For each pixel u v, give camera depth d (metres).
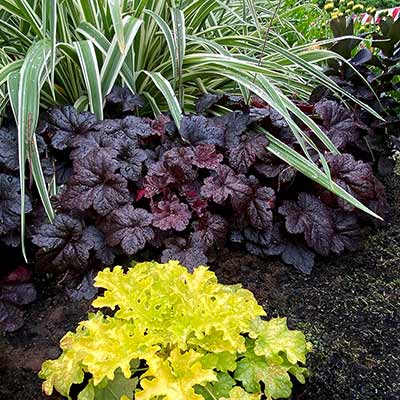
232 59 1.74
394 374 1.26
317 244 1.55
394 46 1.96
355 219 1.63
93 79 1.60
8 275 1.46
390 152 2.02
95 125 1.56
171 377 0.96
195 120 1.61
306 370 1.15
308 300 1.46
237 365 1.09
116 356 0.99
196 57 1.78
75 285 1.43
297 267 1.55
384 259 1.63
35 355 1.28
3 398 1.18
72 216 1.46
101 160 1.44
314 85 2.15
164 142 1.60
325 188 1.62
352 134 1.77
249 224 1.55
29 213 1.51
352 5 2.96
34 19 1.72
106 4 1.74
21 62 1.64
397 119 1.97
